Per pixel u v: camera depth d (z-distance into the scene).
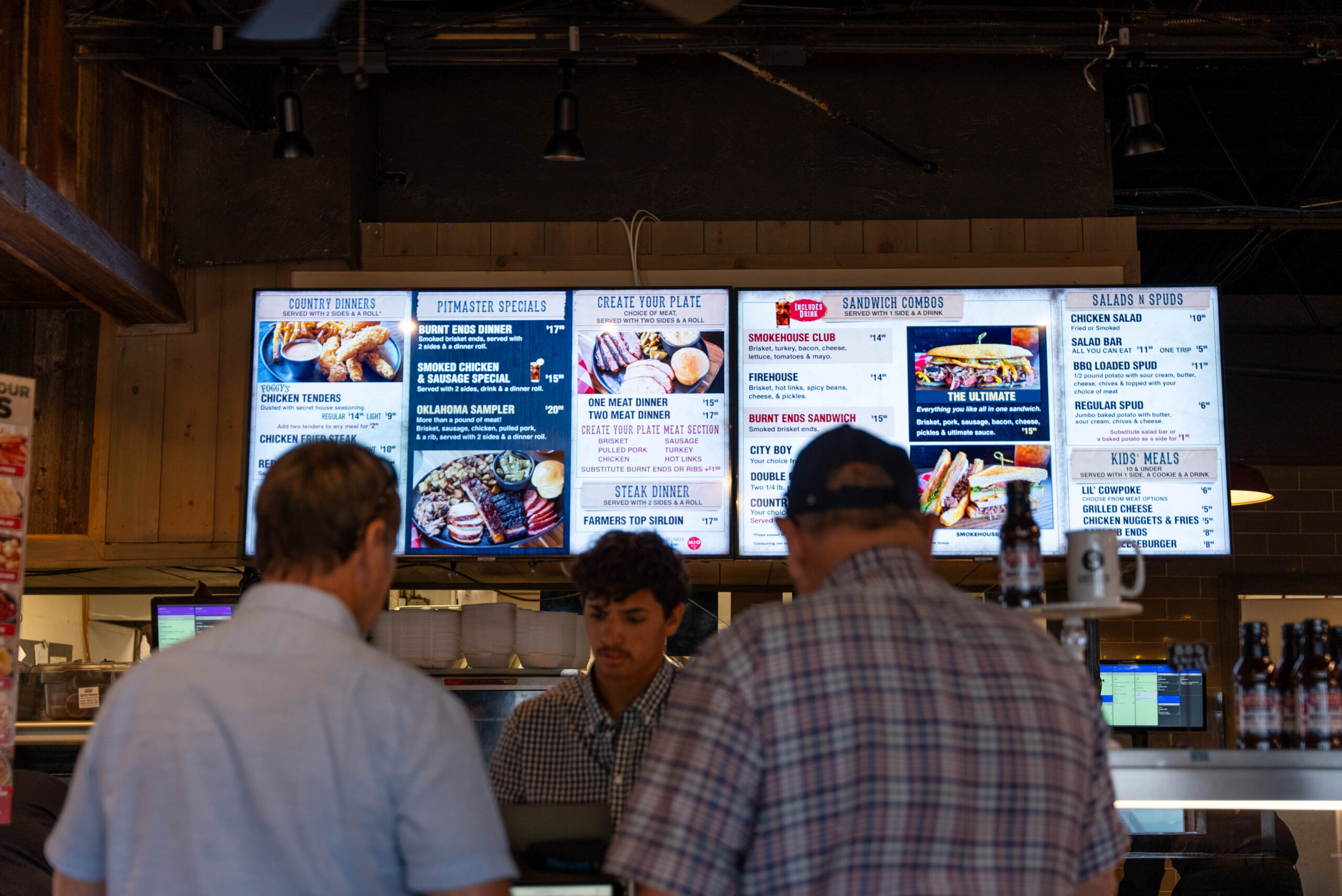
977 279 3.86
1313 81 4.58
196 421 3.86
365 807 1.16
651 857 1.11
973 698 1.15
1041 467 3.51
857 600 1.19
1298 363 6.32
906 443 3.53
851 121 3.99
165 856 1.14
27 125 3.05
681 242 4.02
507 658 3.42
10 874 2.54
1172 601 6.17
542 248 4.02
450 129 4.17
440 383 3.58
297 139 3.56
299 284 3.83
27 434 2.49
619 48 3.54
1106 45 3.55
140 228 3.70
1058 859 1.15
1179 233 5.77
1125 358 3.57
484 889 1.17
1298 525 6.23
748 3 3.53
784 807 1.11
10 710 2.41
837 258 3.98
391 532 1.35
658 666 2.12
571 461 3.53
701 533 3.49
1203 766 1.88
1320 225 4.79
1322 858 2.58
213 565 3.79
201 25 3.35
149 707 1.20
